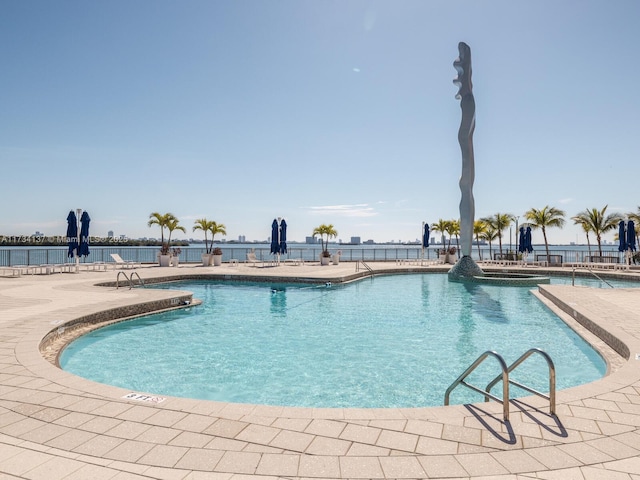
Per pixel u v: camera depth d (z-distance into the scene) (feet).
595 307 30.81
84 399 12.69
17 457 9.29
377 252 126.93
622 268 72.02
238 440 10.08
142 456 9.34
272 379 19.29
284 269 70.03
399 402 16.63
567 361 21.77
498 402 11.75
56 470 8.73
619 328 23.44
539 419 11.27
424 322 31.73
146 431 10.57
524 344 25.32
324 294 46.39
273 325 30.60
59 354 21.48
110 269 66.49
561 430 10.62
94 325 27.61
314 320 32.37
